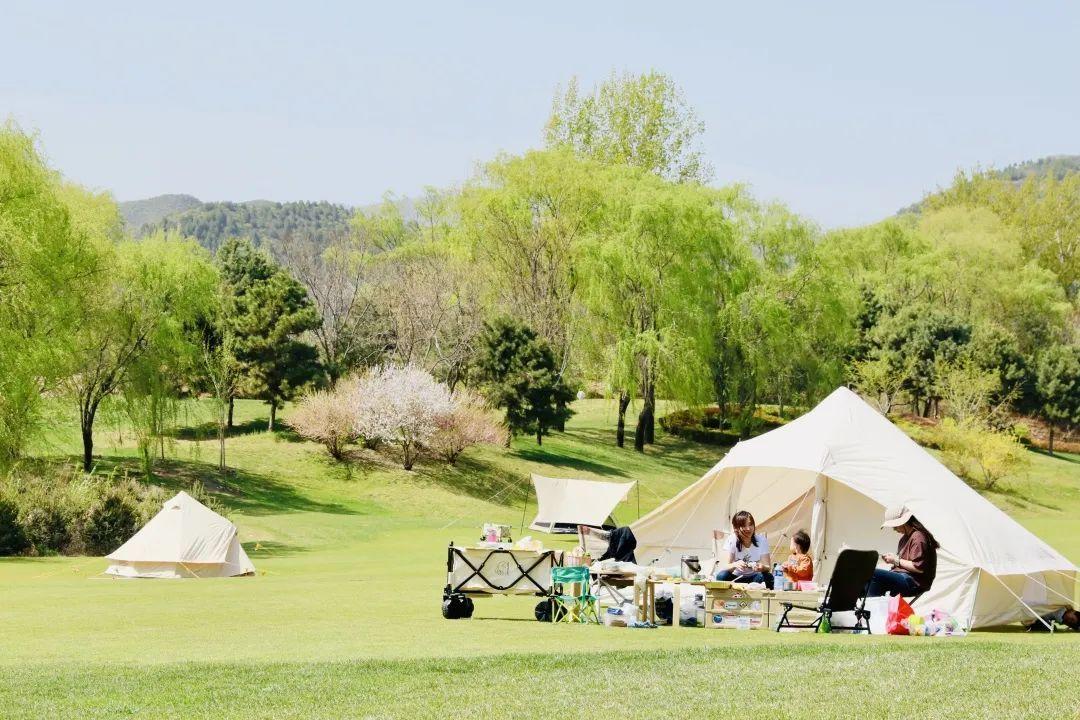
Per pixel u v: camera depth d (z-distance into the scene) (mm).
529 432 56875
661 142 70312
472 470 53094
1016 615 14688
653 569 14219
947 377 68875
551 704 7812
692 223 56781
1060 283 96625
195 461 48469
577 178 60469
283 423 59188
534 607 15906
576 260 59406
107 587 20141
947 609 14406
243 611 15320
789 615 13797
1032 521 48656
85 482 32969
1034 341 79625
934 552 13820
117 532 31703
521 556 14203
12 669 9680
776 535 19078
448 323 57688
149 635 12672
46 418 35531
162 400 42219
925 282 79125
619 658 9875
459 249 61031
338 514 42812
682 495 18016
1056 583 15430
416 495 48344
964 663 9406
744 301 59719
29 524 30375
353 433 51500
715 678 8727
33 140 32031
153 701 8078
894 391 72062
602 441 63219
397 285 58938
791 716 7363
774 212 62344
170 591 18953
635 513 48031
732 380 59562
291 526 36875
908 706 7617
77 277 34844
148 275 41781
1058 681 8469
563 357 59469
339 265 60250
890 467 15617
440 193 77562
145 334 41656
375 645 11508
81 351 38125
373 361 58531
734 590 13672
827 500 17266
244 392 55625
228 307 54469
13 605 16453
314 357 56750
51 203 32531
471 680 8742
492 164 61812
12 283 31516
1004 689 8172
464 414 52500
